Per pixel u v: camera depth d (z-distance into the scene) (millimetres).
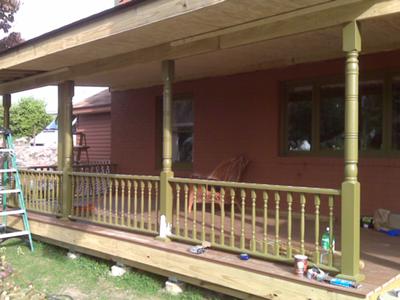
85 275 6113
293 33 4383
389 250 5070
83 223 6992
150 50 5855
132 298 5211
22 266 6625
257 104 7820
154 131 9875
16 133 27750
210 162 8625
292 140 7484
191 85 8992
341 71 6707
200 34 5195
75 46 5781
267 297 4277
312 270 4070
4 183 8234
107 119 12828
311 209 7078
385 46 6133
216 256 4863
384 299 3678
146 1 4699
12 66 7230
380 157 6410
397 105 6266
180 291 5238
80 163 11555
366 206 6469
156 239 5668
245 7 4160
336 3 3973
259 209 7730
